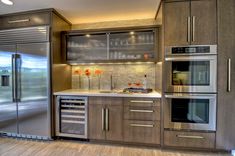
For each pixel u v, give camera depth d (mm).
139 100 2502
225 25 2238
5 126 2945
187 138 2352
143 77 3176
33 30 2783
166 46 2350
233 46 2230
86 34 2998
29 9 2732
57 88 2900
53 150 2430
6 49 2910
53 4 2547
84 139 2770
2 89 2928
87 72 3332
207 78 2283
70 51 3123
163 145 2418
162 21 2359
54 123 2809
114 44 3008
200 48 2277
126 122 2555
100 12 2881
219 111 2270
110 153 2340
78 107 2727
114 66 3287
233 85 2248
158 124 2455
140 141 2514
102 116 2633
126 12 2885
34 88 2801
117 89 3240
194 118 2326
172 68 2350
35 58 2789
